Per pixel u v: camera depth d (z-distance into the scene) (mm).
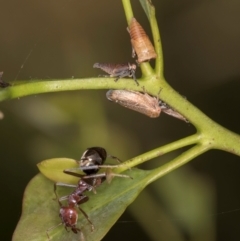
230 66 297
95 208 176
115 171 175
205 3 298
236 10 295
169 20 302
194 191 209
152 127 283
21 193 258
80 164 177
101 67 176
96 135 214
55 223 176
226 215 271
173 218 210
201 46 301
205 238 208
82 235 174
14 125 252
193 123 176
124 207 175
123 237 259
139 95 177
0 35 301
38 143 219
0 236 253
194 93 297
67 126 214
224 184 274
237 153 175
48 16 301
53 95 216
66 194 178
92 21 301
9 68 299
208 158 278
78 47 298
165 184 210
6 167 258
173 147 175
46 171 176
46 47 298
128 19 176
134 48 175
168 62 302
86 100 214
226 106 290
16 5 303
